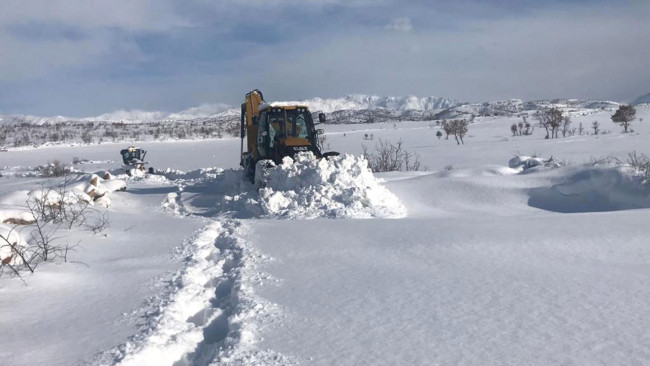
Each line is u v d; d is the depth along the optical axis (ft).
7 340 13.56
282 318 14.84
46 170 96.99
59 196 32.63
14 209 27.73
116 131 424.46
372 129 359.05
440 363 11.38
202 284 19.48
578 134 224.53
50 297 17.11
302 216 35.73
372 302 15.85
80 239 25.63
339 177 40.75
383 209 36.65
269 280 18.79
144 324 14.53
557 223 25.32
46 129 457.27
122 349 12.58
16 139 370.12
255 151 53.47
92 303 16.56
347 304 15.79
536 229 24.30
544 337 12.54
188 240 26.53
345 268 20.01
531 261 19.75
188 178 79.87
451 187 45.32
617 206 39.68
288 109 52.80
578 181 42.32
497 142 193.36
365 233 25.58
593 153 113.09
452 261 20.15
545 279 17.25
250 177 55.67
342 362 11.66
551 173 45.16
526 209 40.27
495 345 12.21
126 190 58.44
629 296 15.21
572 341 12.22
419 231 25.17
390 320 14.24
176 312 15.42
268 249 23.59
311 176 41.73
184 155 187.11
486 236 23.44
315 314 15.05
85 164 145.18
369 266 20.10
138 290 17.94
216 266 21.45
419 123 437.58
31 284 18.17
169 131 412.36
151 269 20.92
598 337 12.37
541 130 264.72
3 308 15.99
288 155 50.24
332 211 35.83
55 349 12.89
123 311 15.75
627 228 23.59
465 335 12.91
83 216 31.42
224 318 15.64
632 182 39.83
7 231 20.86
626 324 13.08
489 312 14.46
